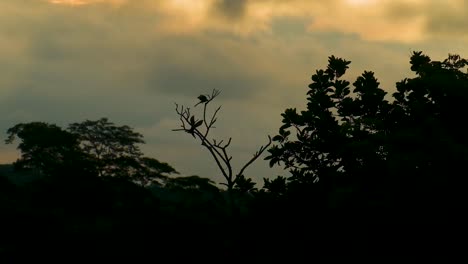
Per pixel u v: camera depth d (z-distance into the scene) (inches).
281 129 1104.2
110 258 1573.6
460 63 975.6
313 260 963.3
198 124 1082.1
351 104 1106.7
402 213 822.5
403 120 1017.5
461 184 786.2
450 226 812.6
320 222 960.3
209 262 1339.8
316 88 1146.7
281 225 998.4
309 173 1056.2
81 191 3144.7
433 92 913.5
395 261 863.1
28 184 3196.4
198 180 3809.1
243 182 1079.0
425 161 792.9
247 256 1033.5
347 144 951.0
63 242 1697.8
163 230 1555.1
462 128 868.0
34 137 4256.9
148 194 3609.7
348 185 906.7
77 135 4616.1
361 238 889.5
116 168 4291.3
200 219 1518.2
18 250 1727.4
